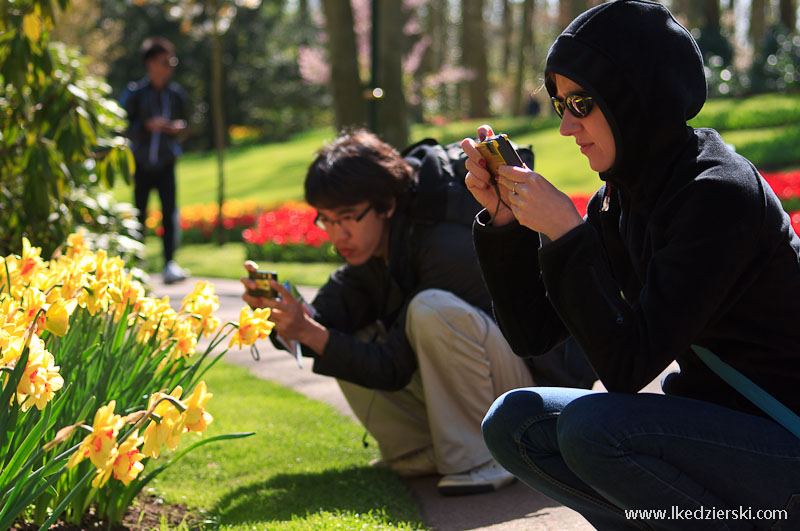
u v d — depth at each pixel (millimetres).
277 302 2795
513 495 2844
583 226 1715
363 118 13594
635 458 1661
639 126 1716
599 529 1974
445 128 26828
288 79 39562
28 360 1823
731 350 1733
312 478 3020
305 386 4484
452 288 2961
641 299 1685
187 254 12039
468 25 33781
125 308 2447
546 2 46625
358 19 22984
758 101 23375
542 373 2961
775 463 1639
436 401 2893
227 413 3848
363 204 2943
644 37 1693
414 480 3098
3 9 3541
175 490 2889
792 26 30188
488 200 1932
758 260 1651
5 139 3766
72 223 4094
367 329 3240
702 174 1683
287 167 26062
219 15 14547
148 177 8562
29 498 1758
